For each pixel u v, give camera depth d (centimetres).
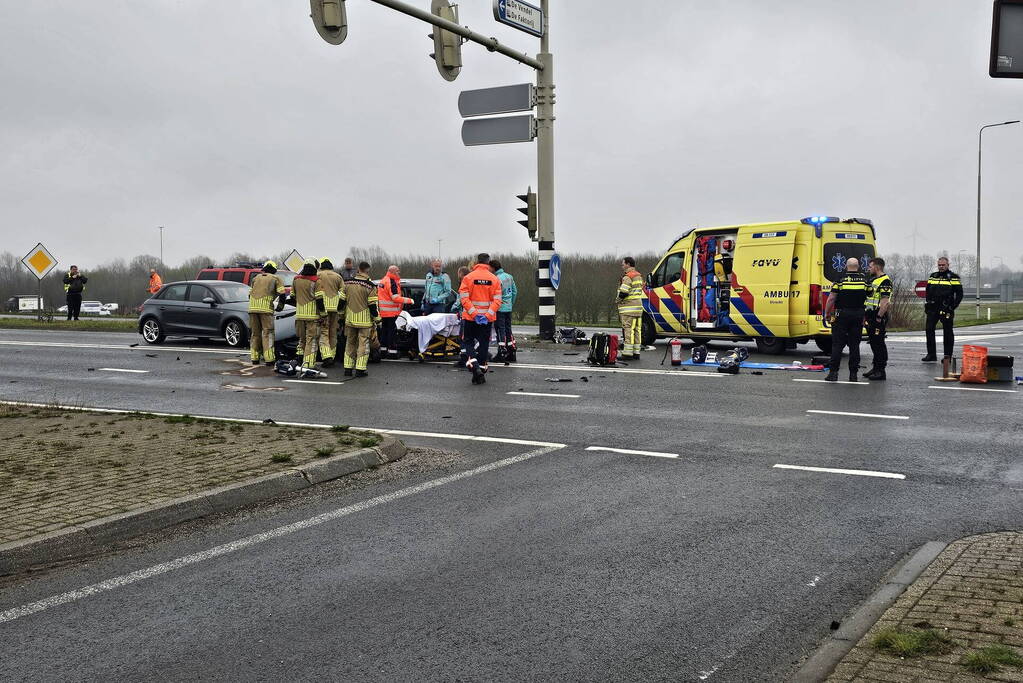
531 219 2077
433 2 1611
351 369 1534
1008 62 469
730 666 388
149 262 6488
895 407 1112
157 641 419
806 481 727
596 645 410
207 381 1479
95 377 1553
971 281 10450
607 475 754
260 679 378
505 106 1953
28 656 404
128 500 630
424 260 4506
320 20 1354
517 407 1151
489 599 468
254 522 620
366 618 444
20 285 6009
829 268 1767
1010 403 1138
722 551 545
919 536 573
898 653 375
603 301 3278
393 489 711
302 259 3594
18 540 537
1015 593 444
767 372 1519
